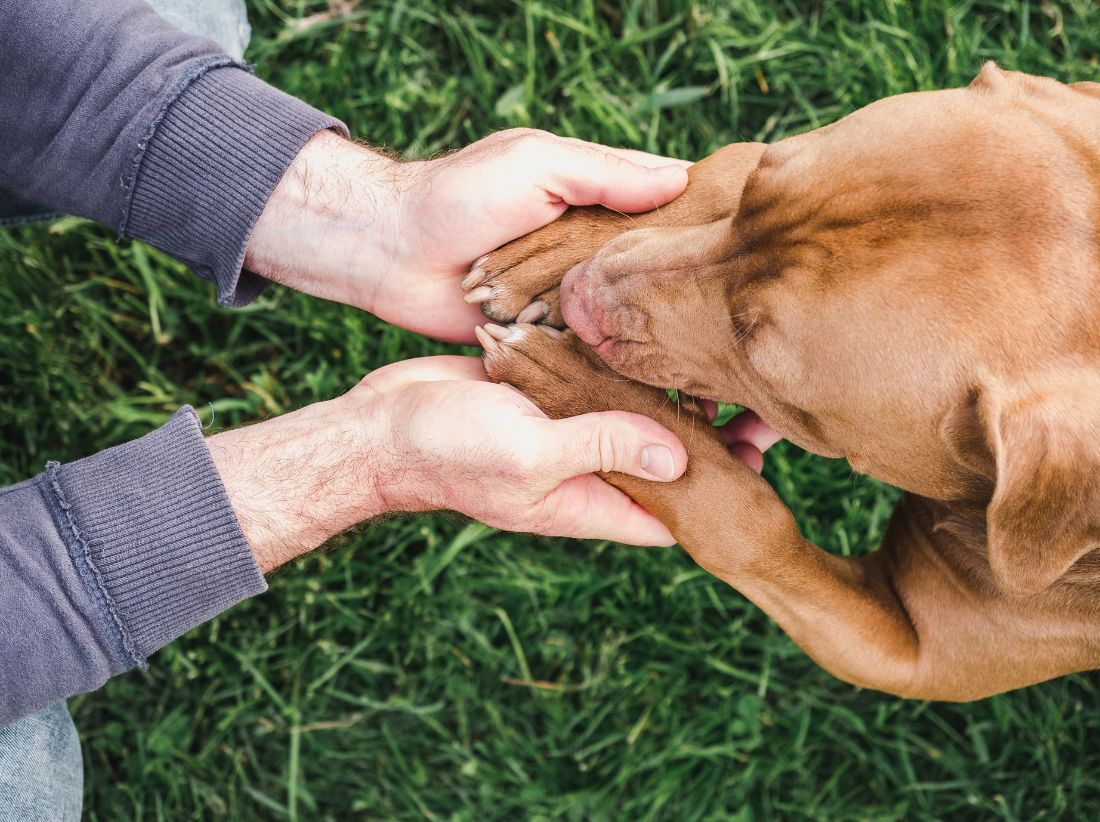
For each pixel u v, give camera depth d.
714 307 0.68
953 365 0.63
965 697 0.76
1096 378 0.62
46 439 0.91
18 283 0.91
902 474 0.68
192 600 0.70
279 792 0.90
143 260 0.91
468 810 0.89
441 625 0.90
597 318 0.71
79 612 0.68
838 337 0.64
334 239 0.76
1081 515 0.62
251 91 0.74
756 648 0.91
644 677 0.90
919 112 0.65
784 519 0.73
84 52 0.73
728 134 0.96
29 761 0.70
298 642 0.90
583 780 0.90
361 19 0.97
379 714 0.91
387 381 0.75
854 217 0.64
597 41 0.96
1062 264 0.62
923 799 0.89
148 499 0.69
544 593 0.91
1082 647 0.73
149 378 0.92
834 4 0.97
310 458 0.73
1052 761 0.88
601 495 0.74
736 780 0.89
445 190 0.73
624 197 0.73
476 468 0.71
